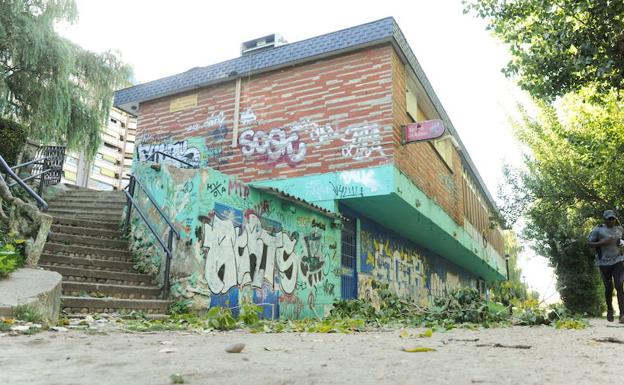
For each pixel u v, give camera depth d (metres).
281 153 12.32
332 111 11.98
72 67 16.47
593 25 10.86
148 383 2.13
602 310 20.19
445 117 16.52
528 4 11.95
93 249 8.60
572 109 17.89
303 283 10.56
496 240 30.73
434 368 2.70
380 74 11.62
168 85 14.34
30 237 6.91
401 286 16.67
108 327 5.04
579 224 18.77
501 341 4.72
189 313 7.52
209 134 13.46
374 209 12.94
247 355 3.18
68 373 2.35
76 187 13.73
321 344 4.09
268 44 13.85
